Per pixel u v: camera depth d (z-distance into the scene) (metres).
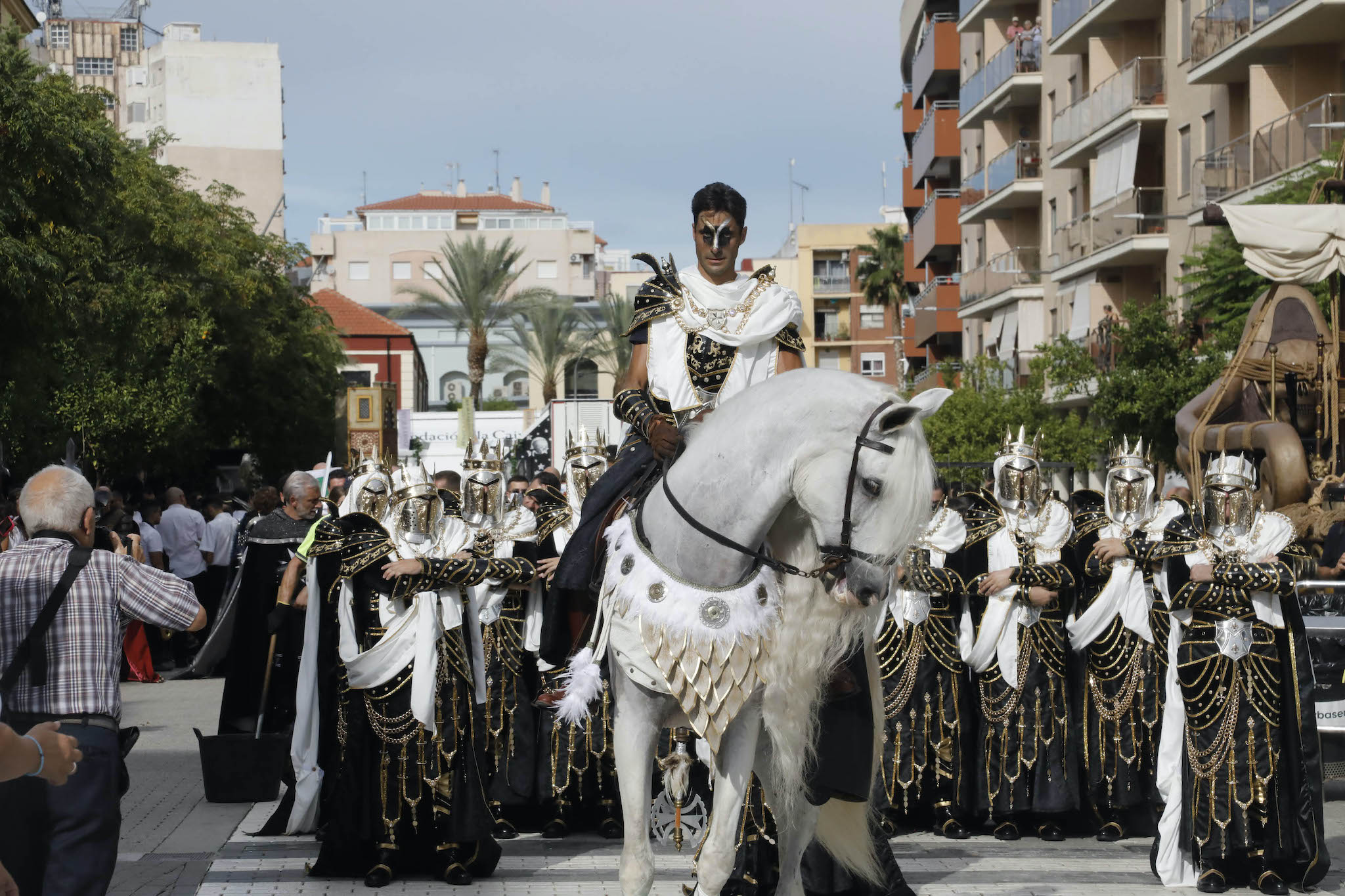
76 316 19.83
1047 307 38.81
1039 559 8.54
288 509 11.44
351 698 7.29
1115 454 8.92
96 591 5.44
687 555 5.14
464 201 110.88
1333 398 11.92
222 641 10.98
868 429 4.79
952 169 50.91
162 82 85.06
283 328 40.44
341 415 47.19
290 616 10.99
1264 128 25.98
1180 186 31.31
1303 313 12.45
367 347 72.69
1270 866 7.21
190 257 30.77
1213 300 24.53
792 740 5.11
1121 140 33.03
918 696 8.48
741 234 6.08
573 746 8.48
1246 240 12.52
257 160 82.25
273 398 39.56
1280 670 7.28
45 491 5.60
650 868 5.20
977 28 45.00
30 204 17.95
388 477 7.57
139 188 28.78
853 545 4.77
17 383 18.86
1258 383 12.35
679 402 5.93
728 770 5.15
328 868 7.32
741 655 5.04
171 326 28.64
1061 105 38.50
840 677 5.27
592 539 5.64
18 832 5.15
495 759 8.55
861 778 5.34
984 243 45.12
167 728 12.90
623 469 5.72
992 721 8.56
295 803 7.80
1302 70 26.50
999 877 7.44
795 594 5.09
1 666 5.33
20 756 3.86
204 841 8.18
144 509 19.02
